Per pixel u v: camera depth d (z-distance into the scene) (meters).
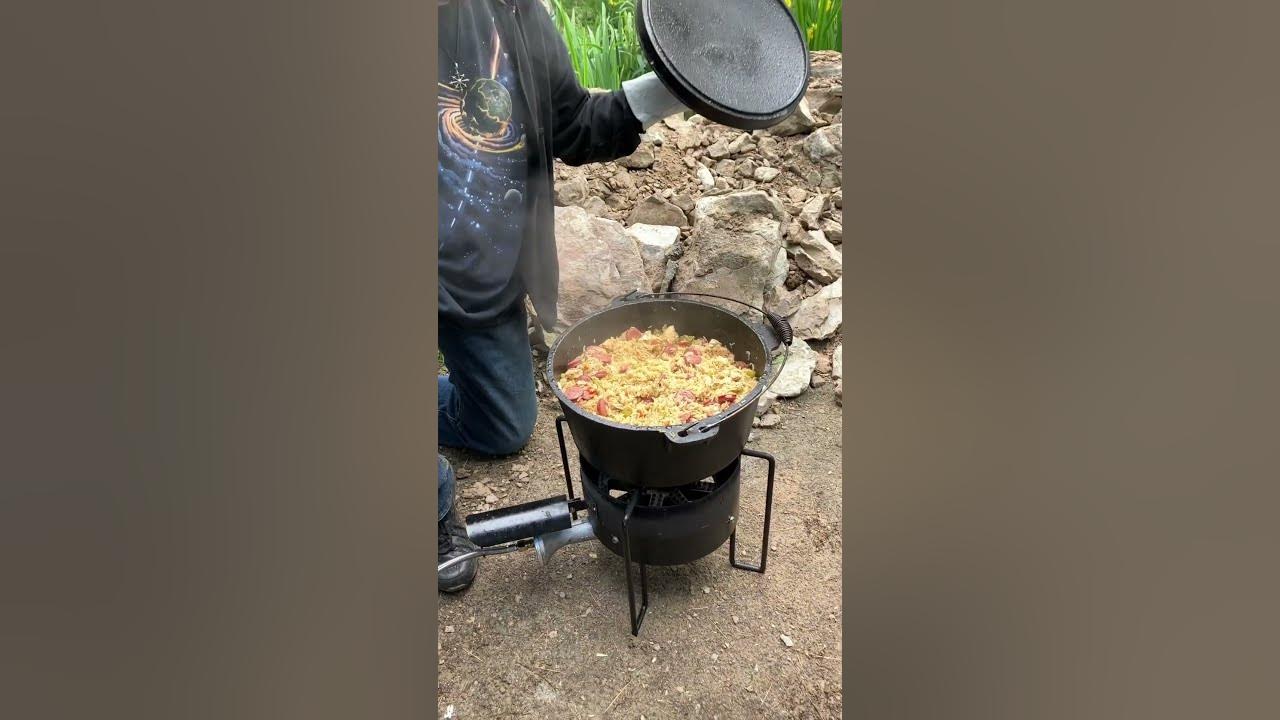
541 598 1.55
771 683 1.38
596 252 2.12
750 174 2.34
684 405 1.33
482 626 1.49
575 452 1.94
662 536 1.37
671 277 2.15
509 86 1.66
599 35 2.31
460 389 1.84
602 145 1.82
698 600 1.53
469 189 1.69
